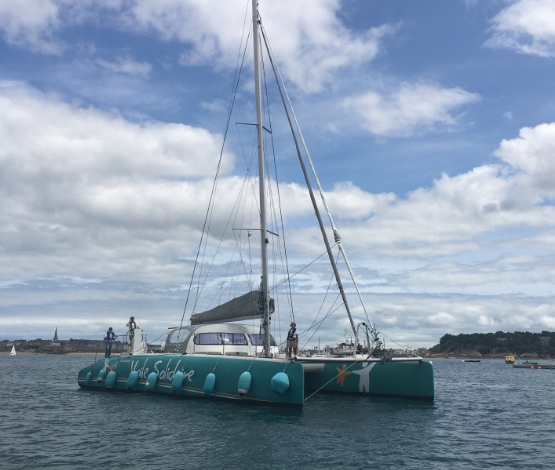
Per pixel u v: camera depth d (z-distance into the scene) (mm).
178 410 10750
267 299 11938
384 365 13203
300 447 7582
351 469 6523
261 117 12555
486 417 11461
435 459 7184
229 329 13781
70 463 6805
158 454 7195
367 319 13438
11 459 7043
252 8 13086
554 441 8766
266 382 10883
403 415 10688
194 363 12344
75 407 12016
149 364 13641
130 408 11289
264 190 12320
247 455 7102
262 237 12133
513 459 7340
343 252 13750
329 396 13500
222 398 11562
